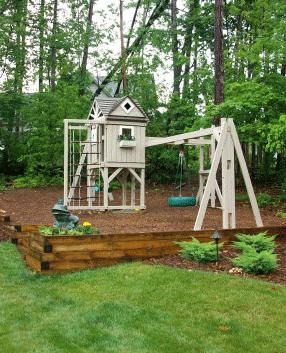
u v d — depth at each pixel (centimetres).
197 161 2123
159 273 591
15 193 1709
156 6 2333
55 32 2398
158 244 685
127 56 2323
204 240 725
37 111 1973
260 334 428
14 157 2177
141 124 1305
